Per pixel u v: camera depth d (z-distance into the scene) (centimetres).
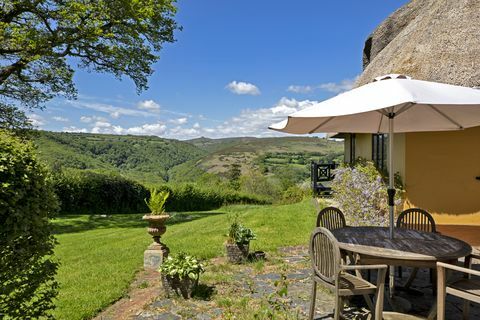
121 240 948
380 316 328
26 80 1434
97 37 1316
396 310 387
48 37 1233
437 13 832
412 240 398
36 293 321
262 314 378
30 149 287
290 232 866
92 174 1825
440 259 329
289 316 377
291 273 540
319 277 360
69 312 413
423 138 781
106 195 1814
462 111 427
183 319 384
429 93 318
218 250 707
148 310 412
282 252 678
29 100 1489
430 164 779
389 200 417
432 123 505
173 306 422
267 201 2444
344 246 370
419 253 341
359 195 823
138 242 891
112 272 592
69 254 780
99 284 524
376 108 297
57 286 332
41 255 291
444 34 771
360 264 352
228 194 2278
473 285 332
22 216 260
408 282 450
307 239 784
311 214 1123
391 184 420
